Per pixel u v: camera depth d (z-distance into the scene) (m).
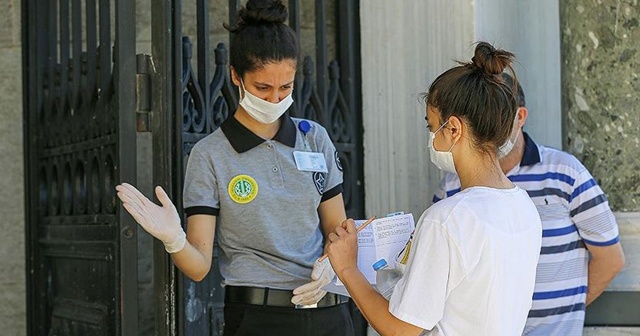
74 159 4.30
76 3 4.34
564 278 4.00
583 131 4.52
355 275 2.80
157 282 3.65
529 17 5.23
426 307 2.51
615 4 4.42
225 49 4.08
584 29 4.50
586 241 4.02
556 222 3.98
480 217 2.54
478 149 2.66
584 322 4.48
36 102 4.75
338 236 2.89
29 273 4.72
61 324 4.45
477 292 2.52
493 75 2.66
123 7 3.69
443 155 2.69
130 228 3.69
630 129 4.42
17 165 5.31
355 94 4.76
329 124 4.59
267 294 3.34
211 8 5.13
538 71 5.29
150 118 3.71
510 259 2.57
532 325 3.99
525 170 4.00
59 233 4.45
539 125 5.29
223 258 3.48
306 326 3.34
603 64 4.46
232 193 3.33
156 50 3.69
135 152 3.71
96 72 4.10
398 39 4.67
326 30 4.77
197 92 3.88
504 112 2.63
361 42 4.76
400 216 3.25
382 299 2.69
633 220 4.40
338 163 3.62
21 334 5.32
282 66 3.25
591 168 4.50
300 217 3.41
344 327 3.47
